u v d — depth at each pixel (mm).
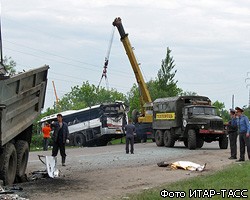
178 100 39000
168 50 73500
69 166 22969
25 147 18406
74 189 15336
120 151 35188
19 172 17984
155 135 42531
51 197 13875
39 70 18984
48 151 41094
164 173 19422
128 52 55719
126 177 18266
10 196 13641
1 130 15445
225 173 17312
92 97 96438
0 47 16719
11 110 16594
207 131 36406
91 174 19344
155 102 42500
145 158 27250
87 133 56000
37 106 19875
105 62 61375
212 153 30719
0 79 15539
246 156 27797
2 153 16516
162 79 73562
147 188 15016
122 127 55062
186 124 37344
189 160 25391
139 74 56156
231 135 25984
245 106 93062
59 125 23422
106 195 14117
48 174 18547
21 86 17312
